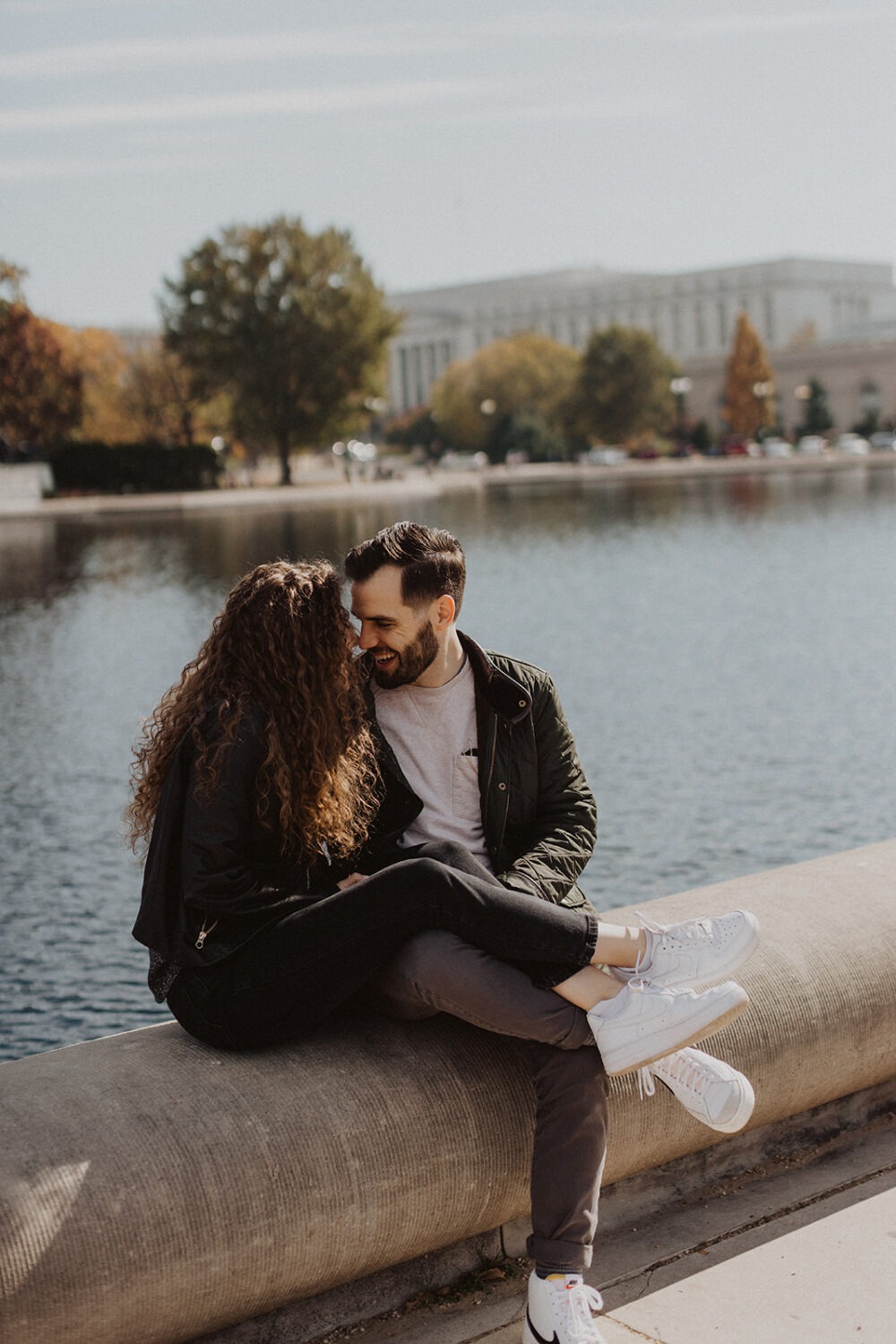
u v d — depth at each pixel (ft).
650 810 30.25
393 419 515.91
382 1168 8.39
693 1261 9.39
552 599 70.03
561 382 337.11
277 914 8.71
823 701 41.22
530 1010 8.43
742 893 11.39
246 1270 7.92
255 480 245.45
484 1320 8.90
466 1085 8.91
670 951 8.79
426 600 9.39
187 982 8.81
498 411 336.90
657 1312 8.77
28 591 81.51
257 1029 8.70
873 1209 9.98
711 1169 10.47
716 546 97.19
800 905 11.25
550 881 9.53
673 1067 9.18
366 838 9.56
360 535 116.37
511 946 8.55
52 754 37.42
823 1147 11.07
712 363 359.66
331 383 223.51
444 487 227.40
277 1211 7.98
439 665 9.78
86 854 28.25
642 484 217.97
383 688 9.88
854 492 166.81
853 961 10.77
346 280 224.53
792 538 100.48
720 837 28.14
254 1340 8.49
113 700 45.62
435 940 8.63
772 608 62.75
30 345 198.90
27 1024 20.01
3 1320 7.14
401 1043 9.06
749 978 10.32
